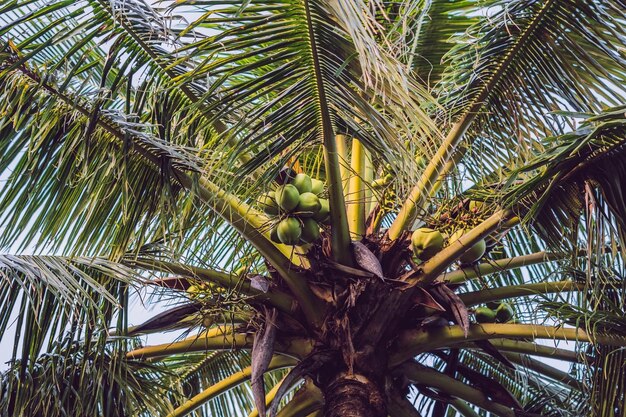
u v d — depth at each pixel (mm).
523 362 5043
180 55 4047
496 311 4934
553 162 3752
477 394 4555
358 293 4125
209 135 4492
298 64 3305
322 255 4207
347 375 4113
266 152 3572
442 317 4328
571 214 3979
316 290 4227
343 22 2957
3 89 3816
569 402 4980
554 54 4031
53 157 4055
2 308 4234
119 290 4527
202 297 4422
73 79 4777
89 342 4359
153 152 4051
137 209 4230
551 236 4059
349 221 4609
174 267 4352
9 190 4035
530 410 4930
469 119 4176
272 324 4176
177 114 4312
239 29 3176
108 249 4301
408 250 4293
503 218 4059
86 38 3801
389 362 4293
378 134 3311
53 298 4359
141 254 4504
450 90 4184
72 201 4145
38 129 3992
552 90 4113
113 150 3967
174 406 5504
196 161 4066
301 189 4047
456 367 4699
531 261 4531
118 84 4008
